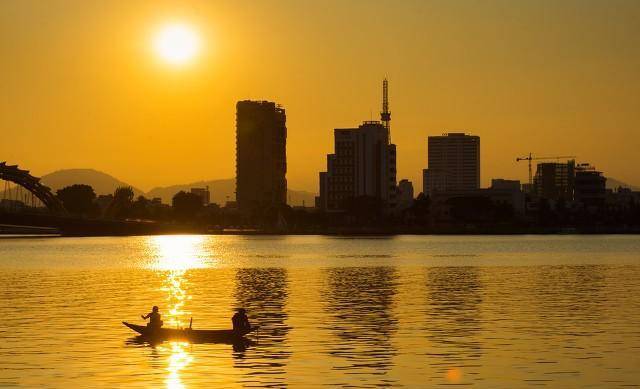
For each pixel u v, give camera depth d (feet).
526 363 256.52
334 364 257.34
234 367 254.88
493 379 237.04
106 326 334.85
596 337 300.81
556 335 305.32
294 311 381.60
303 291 485.15
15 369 252.21
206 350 281.54
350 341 295.07
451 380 236.63
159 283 554.46
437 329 320.70
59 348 285.23
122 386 232.12
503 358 263.70
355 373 245.24
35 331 320.70
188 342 296.51
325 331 317.83
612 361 258.98
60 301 430.20
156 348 284.82
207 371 249.75
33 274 650.84
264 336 307.37
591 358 263.49
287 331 318.65
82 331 321.11
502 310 379.55
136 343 294.25
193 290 496.64
